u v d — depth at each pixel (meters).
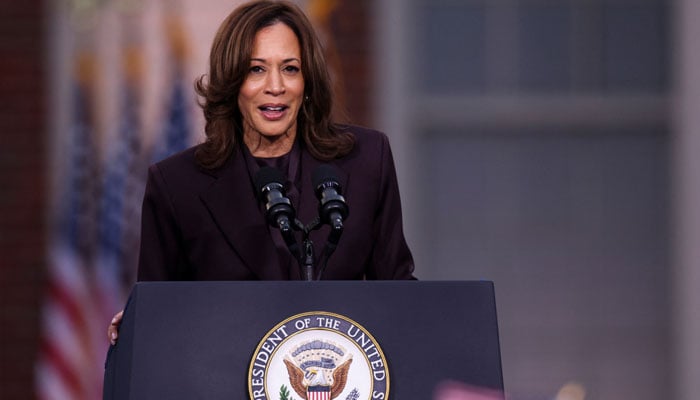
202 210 10.57
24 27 23.27
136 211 21.92
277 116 10.38
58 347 21.84
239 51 10.31
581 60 24.67
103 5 22.27
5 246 23.02
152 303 8.56
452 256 24.66
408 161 24.28
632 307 24.55
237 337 8.51
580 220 24.67
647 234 24.55
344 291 8.65
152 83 22.11
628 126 24.56
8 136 23.14
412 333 8.59
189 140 21.92
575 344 24.55
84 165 22.11
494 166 24.62
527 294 24.61
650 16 24.58
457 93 24.56
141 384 8.38
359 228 10.59
